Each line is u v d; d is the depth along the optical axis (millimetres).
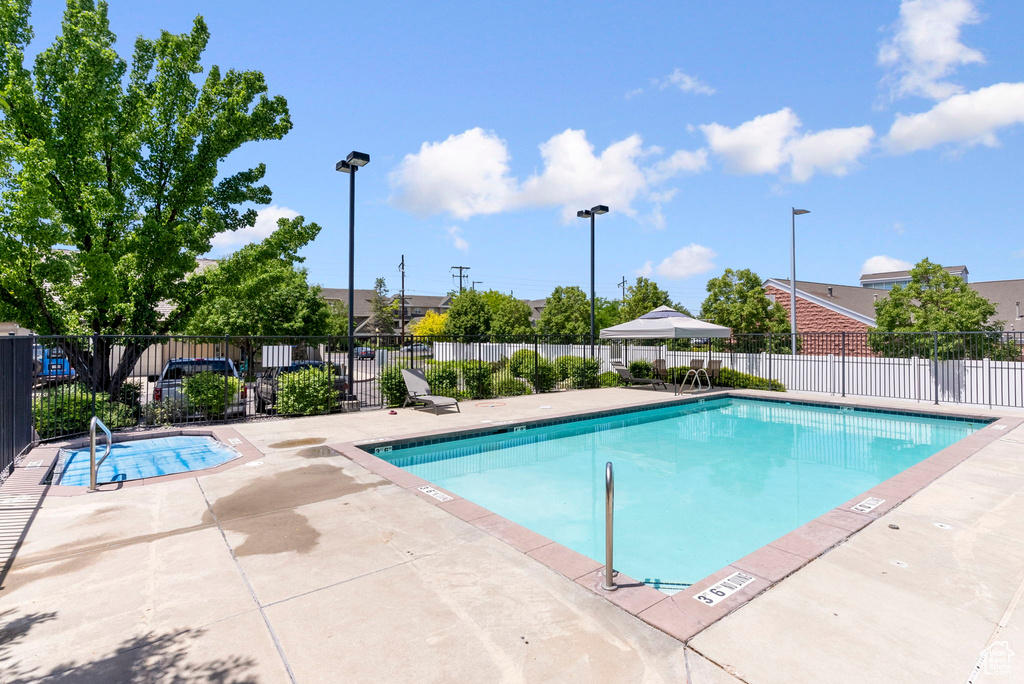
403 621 3439
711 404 15781
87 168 11508
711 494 7457
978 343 15805
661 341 23219
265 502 5984
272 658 3035
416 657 3031
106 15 12672
